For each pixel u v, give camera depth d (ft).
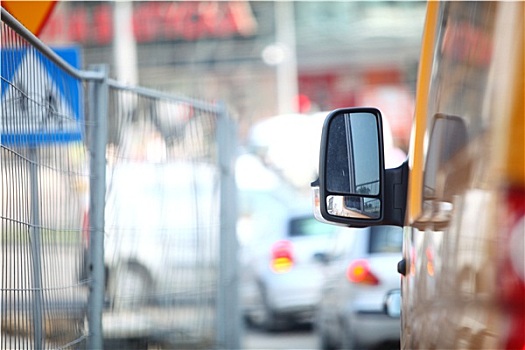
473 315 17.35
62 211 39.27
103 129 45.91
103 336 47.67
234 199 72.69
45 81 37.78
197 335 59.77
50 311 36.52
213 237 63.82
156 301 54.19
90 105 45.85
